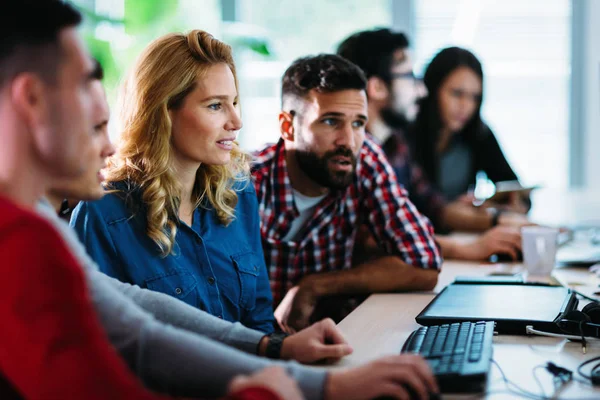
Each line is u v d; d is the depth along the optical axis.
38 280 0.76
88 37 3.36
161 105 1.58
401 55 3.01
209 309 1.66
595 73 4.27
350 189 2.24
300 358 1.27
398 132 3.06
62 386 0.75
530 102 4.35
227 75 1.62
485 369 1.08
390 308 1.74
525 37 4.30
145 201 1.59
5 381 0.82
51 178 0.88
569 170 4.39
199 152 1.61
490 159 3.29
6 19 0.83
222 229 1.73
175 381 1.01
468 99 3.13
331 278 2.09
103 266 1.57
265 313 1.80
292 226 2.24
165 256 1.60
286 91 2.17
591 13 4.23
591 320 1.41
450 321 1.45
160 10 3.72
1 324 0.76
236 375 1.01
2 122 0.85
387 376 1.01
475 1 4.30
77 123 0.86
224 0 4.29
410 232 2.14
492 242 2.44
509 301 1.59
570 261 2.25
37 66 0.84
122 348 1.03
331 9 4.32
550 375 1.16
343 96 2.06
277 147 2.23
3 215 0.78
